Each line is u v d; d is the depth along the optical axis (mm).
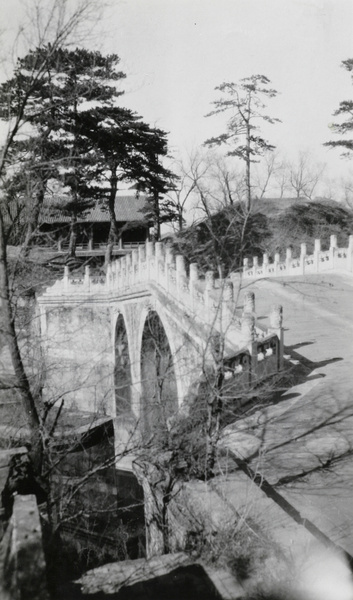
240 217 13453
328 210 60000
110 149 32469
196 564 8523
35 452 12055
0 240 12328
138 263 27766
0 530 9547
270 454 11578
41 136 15547
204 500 9203
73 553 16422
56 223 28359
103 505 19500
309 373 18047
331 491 9969
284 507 9430
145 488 12062
